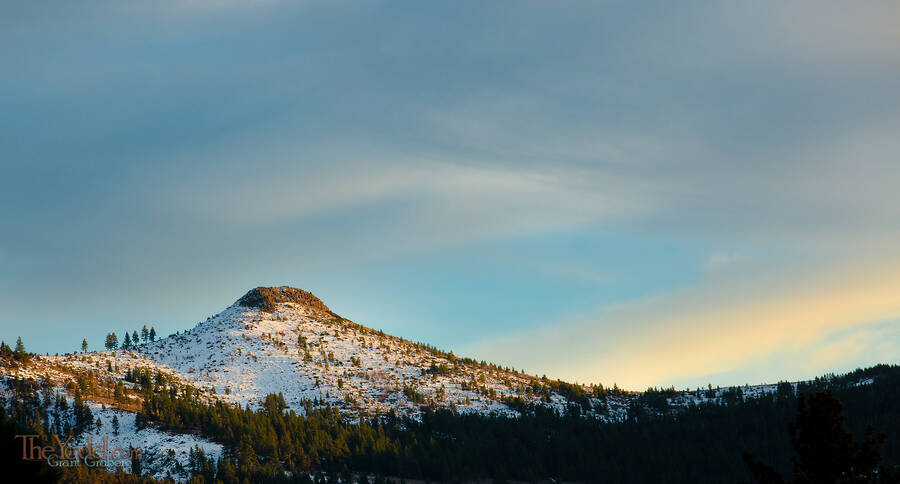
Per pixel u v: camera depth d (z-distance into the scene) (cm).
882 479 4491
